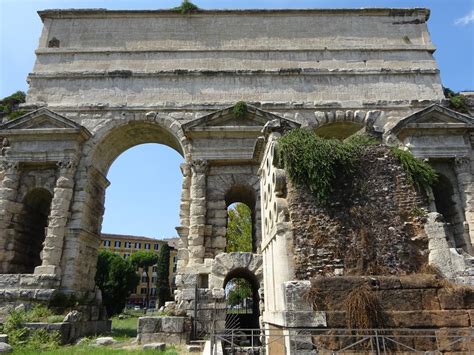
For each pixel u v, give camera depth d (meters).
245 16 28.22
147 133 26.23
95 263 24.39
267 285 13.03
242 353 13.06
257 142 14.69
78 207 22.25
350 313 9.02
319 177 11.06
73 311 18.59
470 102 26.06
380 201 11.18
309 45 27.28
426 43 27.61
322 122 24.61
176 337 16.00
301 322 9.01
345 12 28.36
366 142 12.13
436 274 10.29
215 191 22.52
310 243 10.50
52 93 25.22
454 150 22.80
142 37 27.39
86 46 27.03
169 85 25.59
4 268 20.81
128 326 28.36
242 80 25.83
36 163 22.73
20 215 22.27
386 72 26.23
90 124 24.38
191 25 27.89
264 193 14.48
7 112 25.39
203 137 23.09
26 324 16.70
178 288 19.39
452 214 22.69
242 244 40.75
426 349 8.88
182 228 21.80
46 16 27.88
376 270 10.25
